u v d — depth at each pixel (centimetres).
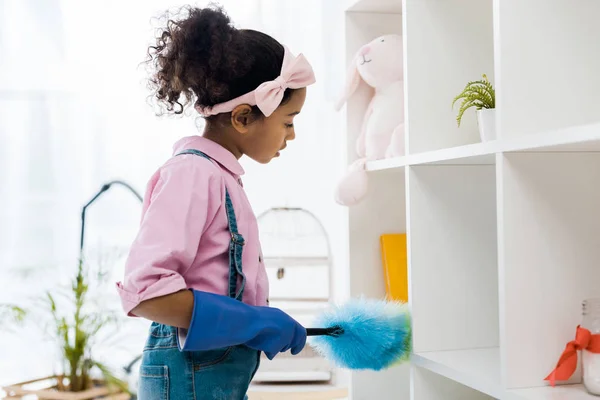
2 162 206
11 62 204
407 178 128
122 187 210
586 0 102
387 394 155
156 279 97
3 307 202
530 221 100
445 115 132
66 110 207
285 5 208
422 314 127
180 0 205
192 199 103
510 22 99
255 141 115
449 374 114
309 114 215
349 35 159
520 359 100
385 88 151
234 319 99
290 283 220
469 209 130
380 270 157
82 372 190
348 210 155
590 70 103
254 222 114
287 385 190
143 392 108
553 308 101
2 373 213
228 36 112
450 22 133
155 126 209
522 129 100
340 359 122
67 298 198
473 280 130
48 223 208
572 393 97
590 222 103
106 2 205
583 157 103
